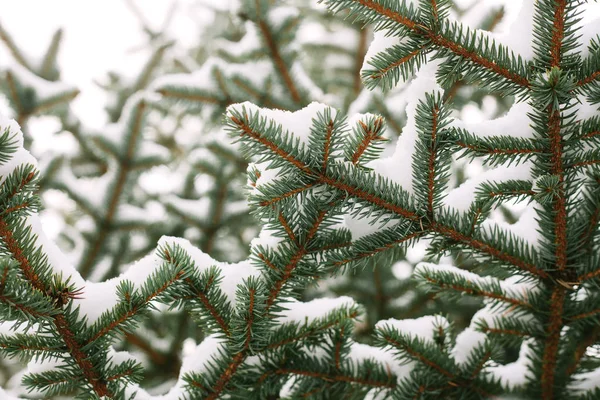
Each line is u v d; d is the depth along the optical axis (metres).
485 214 0.98
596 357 1.02
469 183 1.01
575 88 0.95
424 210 0.99
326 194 0.98
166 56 2.90
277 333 1.01
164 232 1.93
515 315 1.05
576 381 1.04
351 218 1.01
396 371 1.04
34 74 2.16
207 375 1.02
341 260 1.00
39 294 0.94
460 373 1.03
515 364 1.07
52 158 1.77
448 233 0.99
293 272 1.00
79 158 2.29
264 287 0.99
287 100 1.85
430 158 0.97
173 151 2.80
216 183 1.85
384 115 1.68
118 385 0.99
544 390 1.03
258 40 1.79
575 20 0.95
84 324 0.97
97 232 1.79
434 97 0.95
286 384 1.05
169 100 1.83
